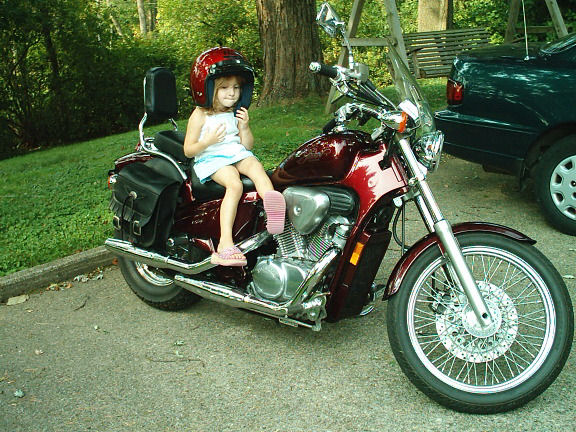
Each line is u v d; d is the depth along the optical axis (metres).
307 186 3.46
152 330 4.16
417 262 3.15
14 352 3.95
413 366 3.08
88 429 3.13
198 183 3.81
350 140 3.37
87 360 3.81
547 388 3.16
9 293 4.79
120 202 4.12
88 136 16.14
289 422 3.11
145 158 4.29
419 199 3.21
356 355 3.68
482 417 3.04
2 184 8.39
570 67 5.25
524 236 3.09
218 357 3.76
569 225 5.29
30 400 3.41
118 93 15.86
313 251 3.46
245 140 3.82
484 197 6.36
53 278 5.00
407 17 22.48
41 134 15.67
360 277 3.43
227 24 21.19
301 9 11.40
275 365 3.63
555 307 2.99
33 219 6.58
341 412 3.16
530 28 10.77
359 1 8.94
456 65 5.93
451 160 7.77
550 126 5.27
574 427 2.93
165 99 4.09
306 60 11.52
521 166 5.51
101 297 4.72
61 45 15.26
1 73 14.87
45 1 14.55
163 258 3.97
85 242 5.62
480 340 3.17
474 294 3.01
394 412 3.13
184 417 3.20
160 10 23.44
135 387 3.49
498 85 5.55
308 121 9.91
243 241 3.67
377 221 3.35
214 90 3.64
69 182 8.14
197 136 3.71
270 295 3.51
